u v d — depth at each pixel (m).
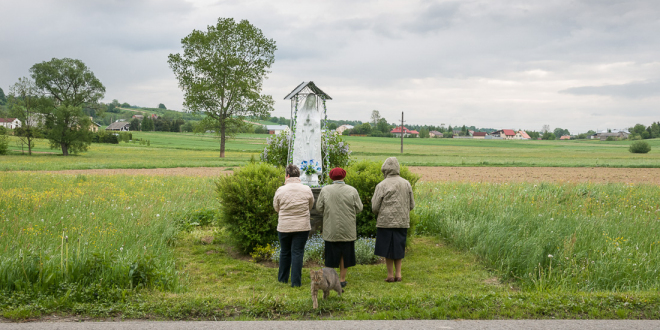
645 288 5.39
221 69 44.59
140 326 3.60
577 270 5.75
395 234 5.74
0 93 182.75
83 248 5.60
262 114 46.91
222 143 47.19
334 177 5.66
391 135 149.38
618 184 15.67
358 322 3.72
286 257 5.73
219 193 7.52
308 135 8.58
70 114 50.56
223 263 6.71
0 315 3.90
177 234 8.18
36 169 26.78
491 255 6.70
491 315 3.93
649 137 159.75
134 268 5.07
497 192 12.98
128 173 24.28
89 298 4.44
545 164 35.09
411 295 4.67
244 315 4.02
